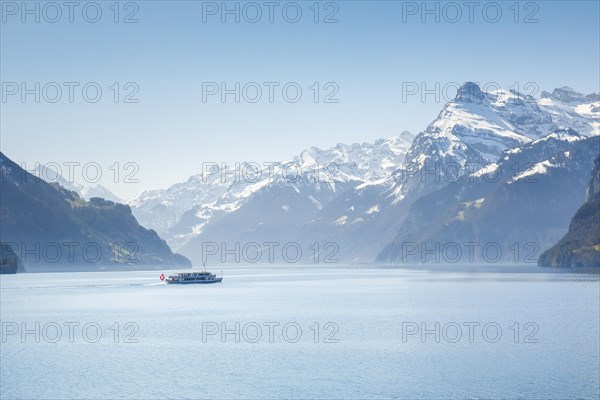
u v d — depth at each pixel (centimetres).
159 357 17662
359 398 13650
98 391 14425
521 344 18662
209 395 14012
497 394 13675
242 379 15212
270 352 18200
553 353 17312
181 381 15112
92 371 16125
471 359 16825
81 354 18200
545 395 13562
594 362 16188
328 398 13700
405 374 15400
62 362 17162
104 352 18450
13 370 16300
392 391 14050
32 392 14425
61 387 14762
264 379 15175
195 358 17488
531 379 14700
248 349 18675
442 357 17150
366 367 16175
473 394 13712
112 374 15800
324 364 16588
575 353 17262
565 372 15250
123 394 14188
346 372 15700
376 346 18838
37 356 17975
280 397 13800
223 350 18575
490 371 15488
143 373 15862
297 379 15138
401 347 18625
